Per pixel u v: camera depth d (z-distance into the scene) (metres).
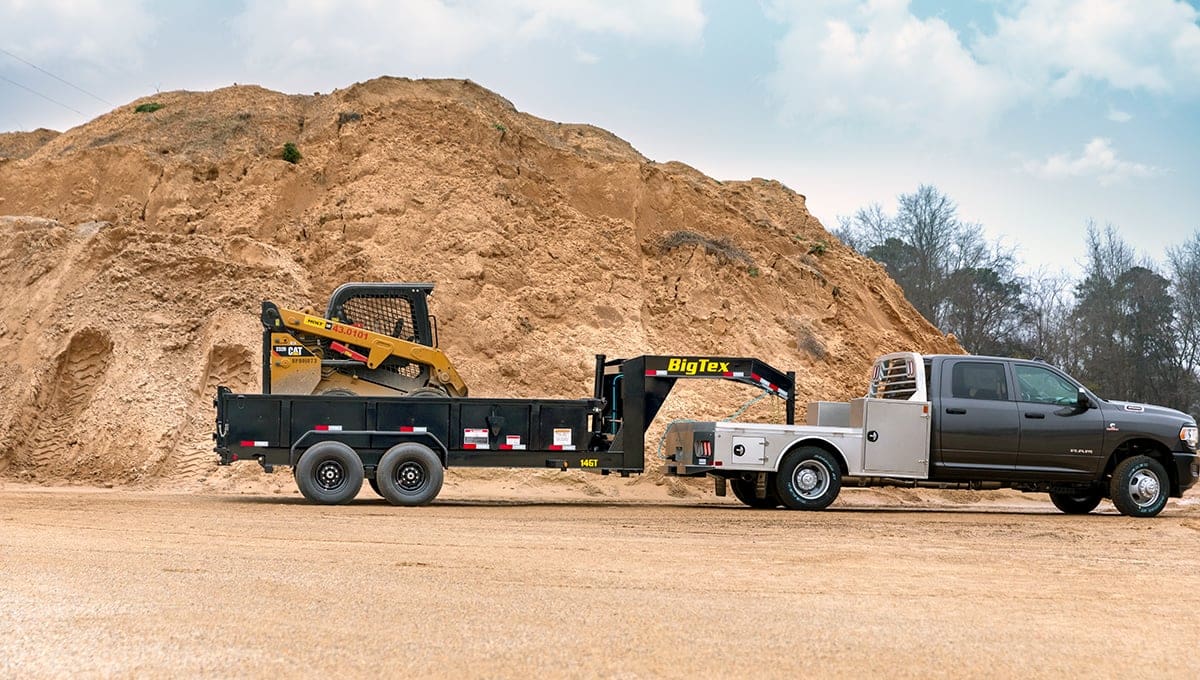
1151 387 45.28
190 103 29.50
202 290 21.47
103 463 18.27
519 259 24.64
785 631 6.01
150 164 25.36
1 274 21.94
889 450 15.55
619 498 18.67
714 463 15.22
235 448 14.70
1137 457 16.09
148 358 19.83
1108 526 13.95
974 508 18.56
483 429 15.19
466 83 29.94
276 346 15.52
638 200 27.64
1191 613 7.25
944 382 15.89
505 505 15.45
